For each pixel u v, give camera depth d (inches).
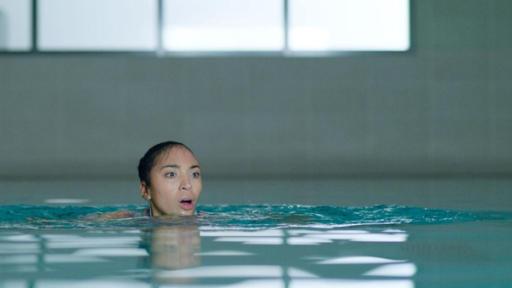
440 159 375.9
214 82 372.2
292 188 274.5
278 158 373.4
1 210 156.6
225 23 371.2
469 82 374.0
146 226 120.4
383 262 86.4
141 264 84.8
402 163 375.2
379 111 374.9
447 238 108.7
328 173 374.0
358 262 86.4
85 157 369.1
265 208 161.0
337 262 86.3
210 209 157.4
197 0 370.9
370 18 373.1
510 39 374.6
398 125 374.9
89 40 368.5
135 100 370.3
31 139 367.9
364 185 292.4
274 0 371.6
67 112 368.2
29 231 117.6
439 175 368.5
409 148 375.2
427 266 83.5
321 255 91.4
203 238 107.1
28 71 366.9
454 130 375.9
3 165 366.9
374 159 374.9
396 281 74.7
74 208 163.3
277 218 135.4
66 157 368.5
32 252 95.0
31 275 78.2
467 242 104.3
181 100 371.2
